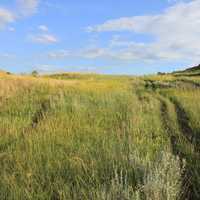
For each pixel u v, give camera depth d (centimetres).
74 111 1235
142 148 745
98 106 1378
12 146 777
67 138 841
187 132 1004
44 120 1062
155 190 468
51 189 531
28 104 1364
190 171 621
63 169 609
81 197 502
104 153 677
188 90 2366
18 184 555
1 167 637
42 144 774
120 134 902
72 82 2655
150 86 3161
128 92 2169
